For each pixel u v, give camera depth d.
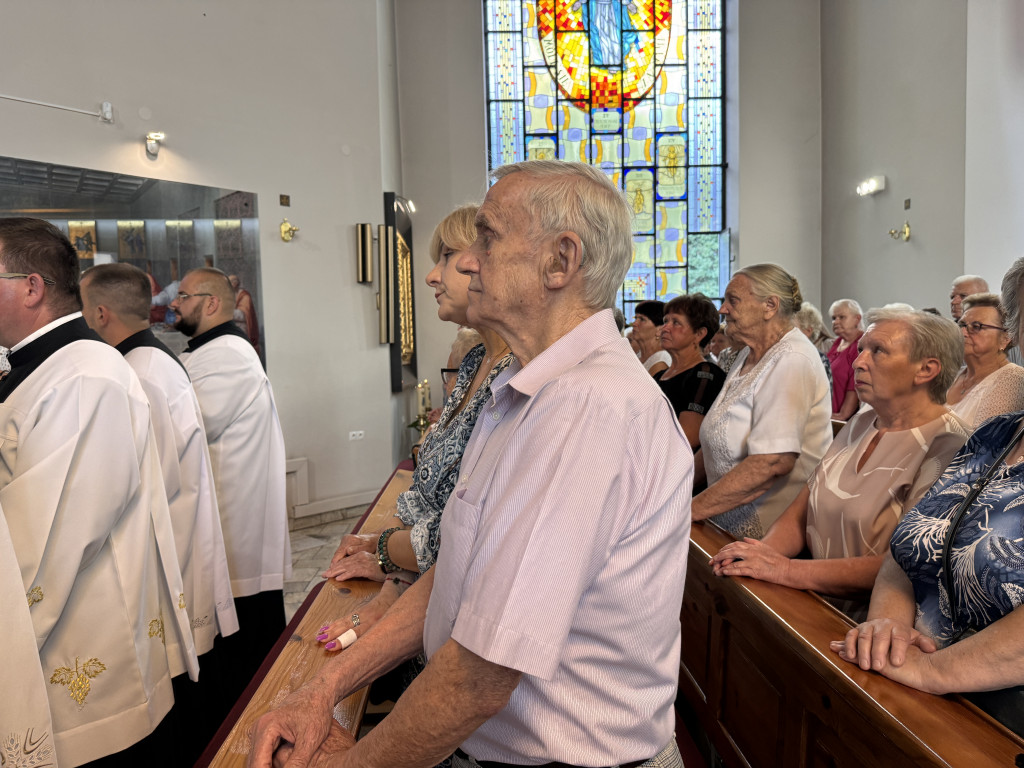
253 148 5.70
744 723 1.70
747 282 2.27
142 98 5.02
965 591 1.21
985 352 2.72
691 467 0.91
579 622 0.83
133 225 4.96
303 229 6.05
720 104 9.60
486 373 1.36
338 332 6.32
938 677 1.13
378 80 6.54
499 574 0.75
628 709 0.86
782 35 9.22
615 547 0.82
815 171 9.28
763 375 2.19
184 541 2.50
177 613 2.10
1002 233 5.82
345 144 6.31
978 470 1.32
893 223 7.38
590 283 0.92
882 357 1.73
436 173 8.96
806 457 2.18
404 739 0.78
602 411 0.80
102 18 4.79
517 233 0.91
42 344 1.81
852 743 1.20
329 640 1.34
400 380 6.82
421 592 1.11
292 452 6.05
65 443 1.71
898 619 1.31
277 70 5.85
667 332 2.97
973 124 6.00
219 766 1.02
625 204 0.95
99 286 2.54
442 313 1.42
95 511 1.74
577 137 9.51
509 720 0.87
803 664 1.38
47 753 1.54
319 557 5.20
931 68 6.59
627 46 9.54
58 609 1.68
